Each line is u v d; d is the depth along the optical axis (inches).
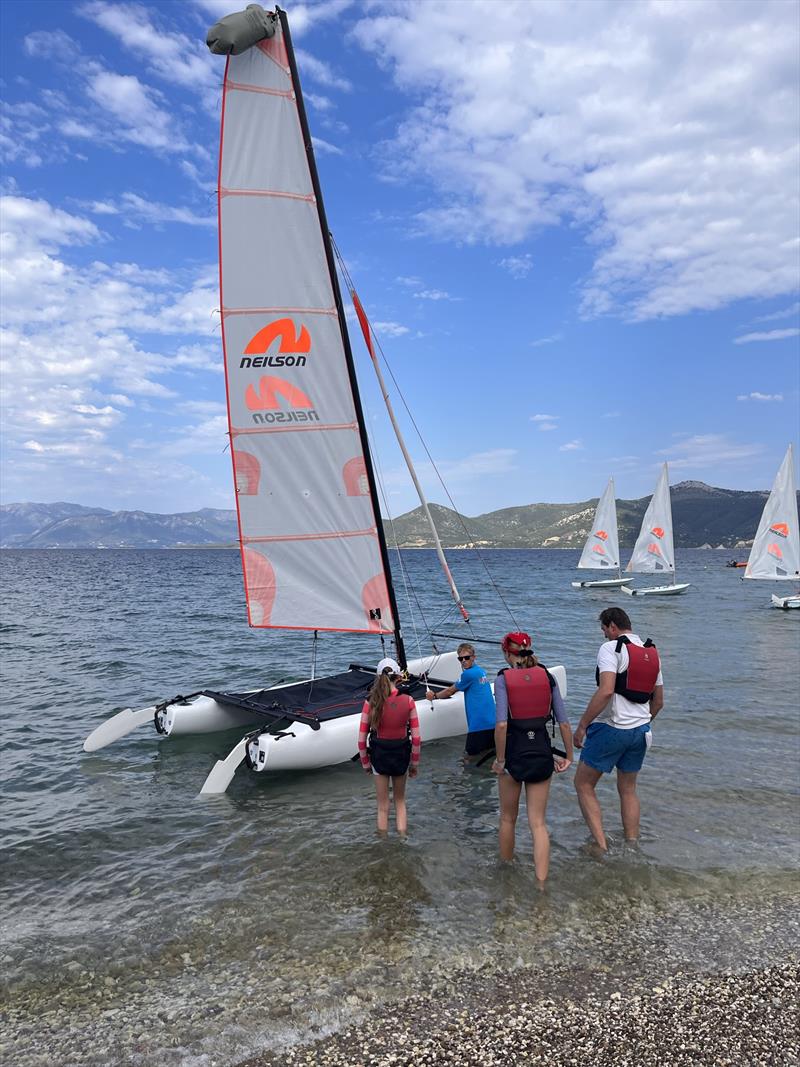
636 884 193.3
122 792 273.3
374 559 340.2
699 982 149.6
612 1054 127.1
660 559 1512.1
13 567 3085.6
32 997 145.6
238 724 353.1
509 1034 132.5
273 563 332.2
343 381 328.5
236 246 313.9
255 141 311.3
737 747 327.0
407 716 224.8
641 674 208.1
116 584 1802.4
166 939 167.0
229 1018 137.8
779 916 178.5
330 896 186.9
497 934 167.8
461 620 938.7
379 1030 133.8
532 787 195.5
